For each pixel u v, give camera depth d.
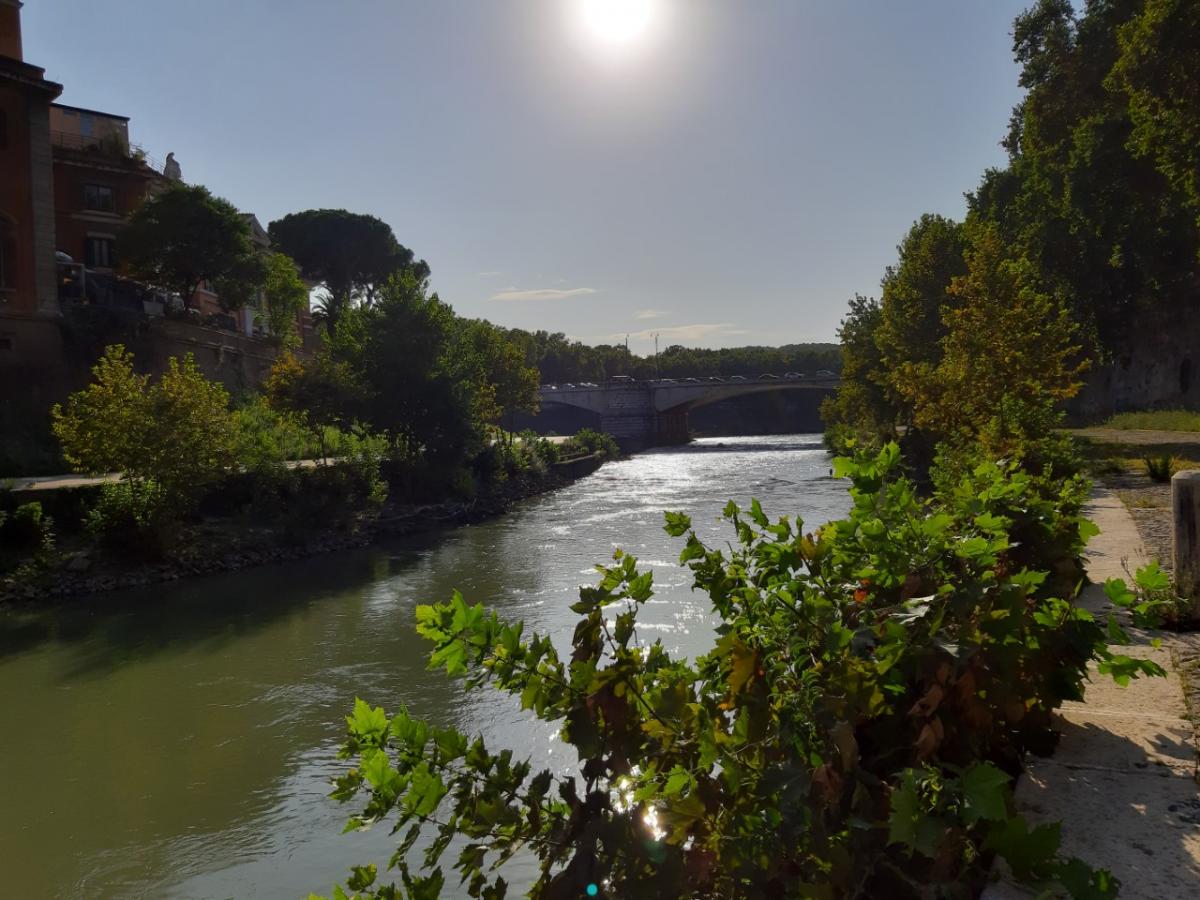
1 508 25.89
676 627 16.69
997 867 2.51
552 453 63.06
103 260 53.56
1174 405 53.50
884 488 3.23
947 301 39.66
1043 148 43.22
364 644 17.81
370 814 2.43
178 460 26.73
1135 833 2.83
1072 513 5.76
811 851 2.32
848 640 2.56
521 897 7.96
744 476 60.47
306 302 74.50
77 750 12.73
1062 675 3.29
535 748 11.73
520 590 22.53
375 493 35.91
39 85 40.81
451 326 44.91
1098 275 46.72
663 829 2.41
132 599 22.97
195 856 9.66
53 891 9.15
